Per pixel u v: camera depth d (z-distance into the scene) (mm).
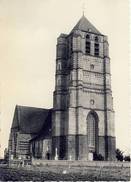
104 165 51000
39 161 52688
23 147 81062
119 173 49500
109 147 71438
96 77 75375
